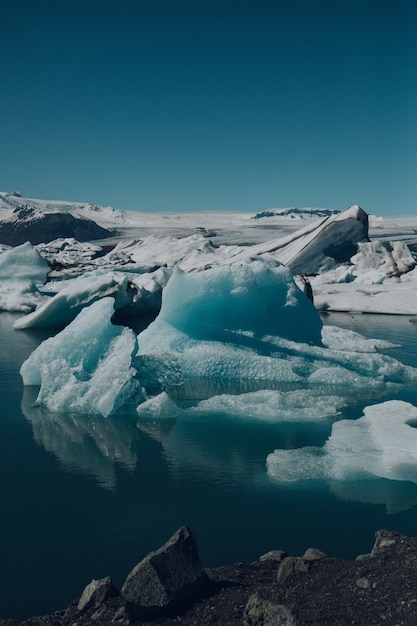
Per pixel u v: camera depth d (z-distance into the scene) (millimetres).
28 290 27234
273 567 4492
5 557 5023
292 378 12133
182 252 49375
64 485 6625
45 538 5352
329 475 6723
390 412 8680
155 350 12938
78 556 5027
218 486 6535
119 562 4922
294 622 3344
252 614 3535
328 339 16125
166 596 3727
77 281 21891
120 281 21719
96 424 9094
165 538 5332
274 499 6133
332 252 40125
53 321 20359
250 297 13000
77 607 4078
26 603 4355
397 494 6203
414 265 35531
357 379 11906
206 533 5395
